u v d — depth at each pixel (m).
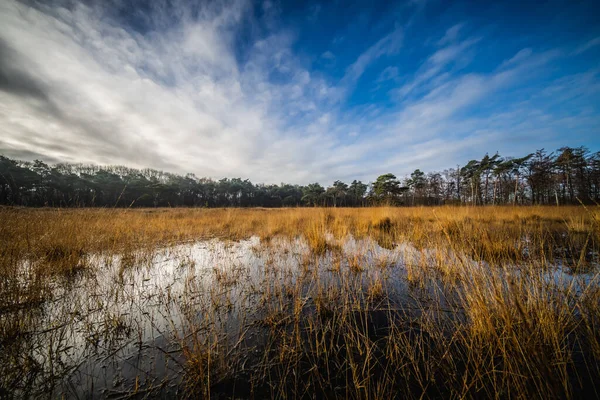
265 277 3.11
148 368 1.52
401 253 4.09
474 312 1.80
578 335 1.71
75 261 3.41
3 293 2.16
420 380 1.40
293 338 1.81
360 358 1.60
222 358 1.55
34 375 1.44
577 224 5.19
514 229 4.81
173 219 8.13
